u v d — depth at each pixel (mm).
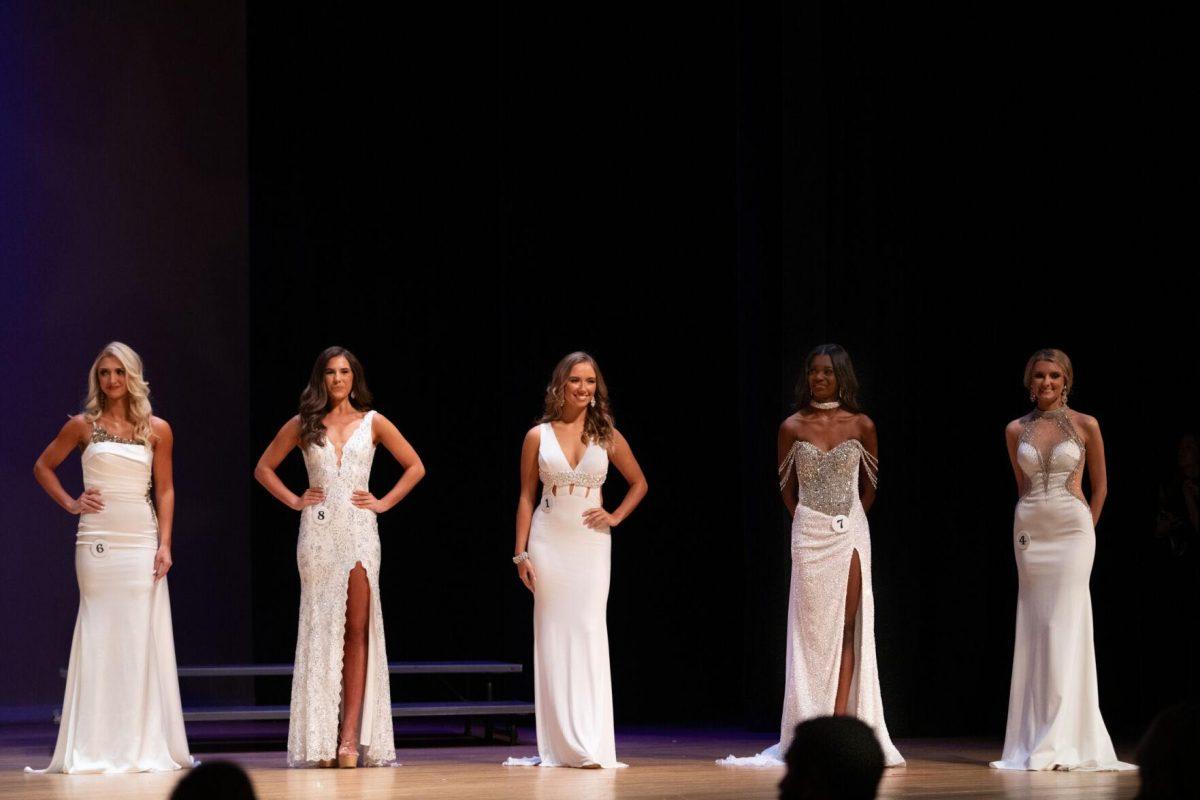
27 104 17812
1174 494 15875
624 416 17016
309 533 12375
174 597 17719
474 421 17859
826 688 12211
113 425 12180
